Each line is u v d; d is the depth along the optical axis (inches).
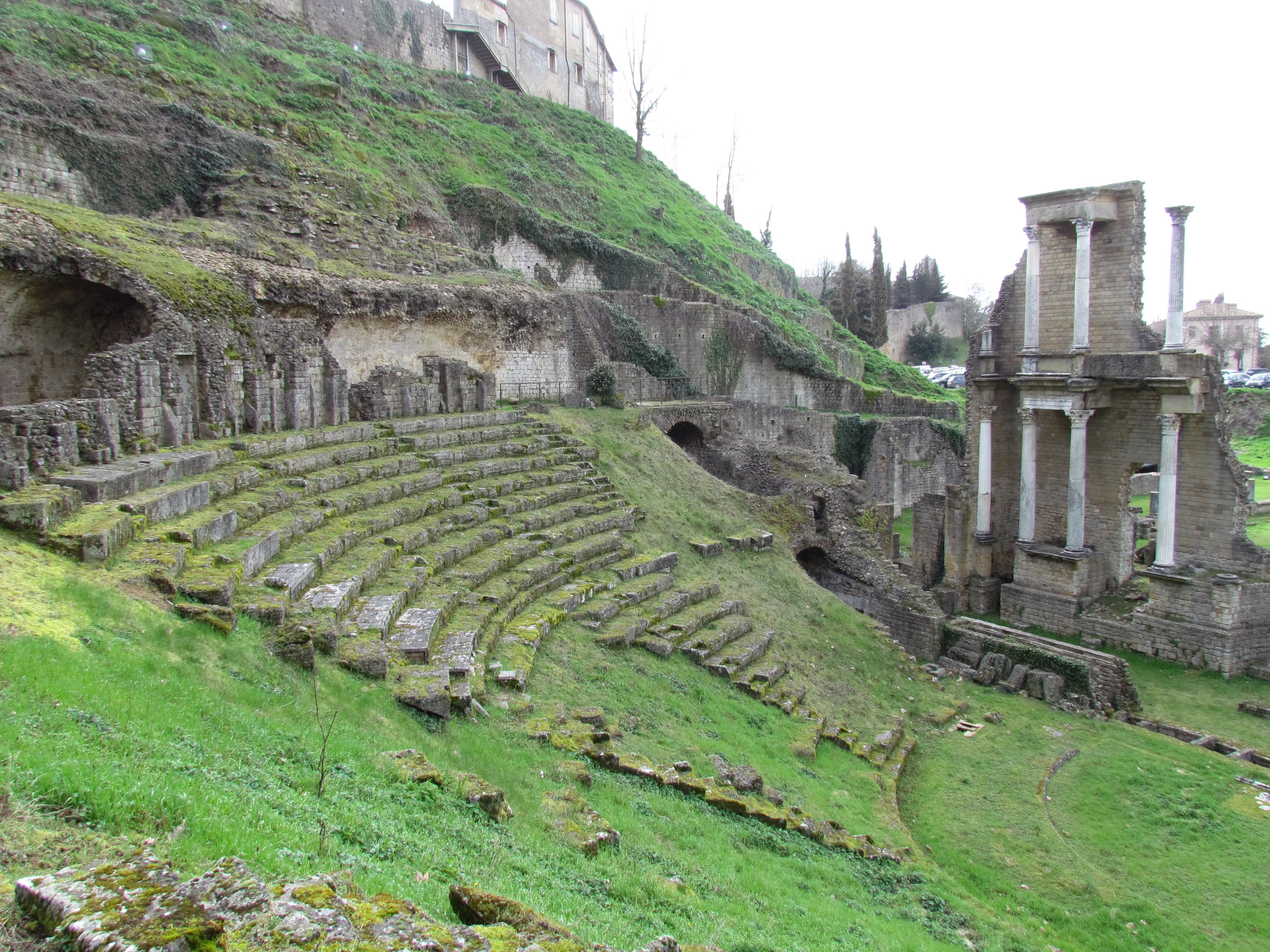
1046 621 1440.7
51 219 883.4
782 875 560.7
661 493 1405.0
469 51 2982.3
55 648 394.6
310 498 857.5
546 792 524.4
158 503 632.4
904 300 5605.3
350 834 352.8
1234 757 1013.8
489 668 695.1
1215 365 1309.1
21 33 1419.8
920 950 511.2
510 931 262.5
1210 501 1321.4
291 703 469.7
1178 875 748.0
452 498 1024.2
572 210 2554.1
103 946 192.7
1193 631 1286.9
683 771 669.3
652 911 415.5
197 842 291.1
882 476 2279.8
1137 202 1398.9
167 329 859.4
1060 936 649.6
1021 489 1501.0
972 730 1037.8
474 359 1579.7
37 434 635.5
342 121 1930.4
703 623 1012.5
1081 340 1397.6
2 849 252.7
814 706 957.2
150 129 1396.4
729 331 2295.8
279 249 1285.7
